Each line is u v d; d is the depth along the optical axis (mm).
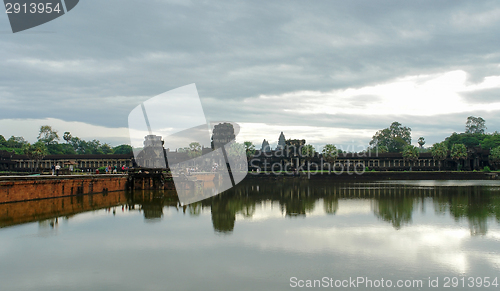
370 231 32000
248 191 73688
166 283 19656
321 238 29406
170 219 37125
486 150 156625
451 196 61844
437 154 144250
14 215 38375
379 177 120188
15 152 161625
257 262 23094
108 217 38156
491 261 23453
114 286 19234
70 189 56906
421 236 30156
